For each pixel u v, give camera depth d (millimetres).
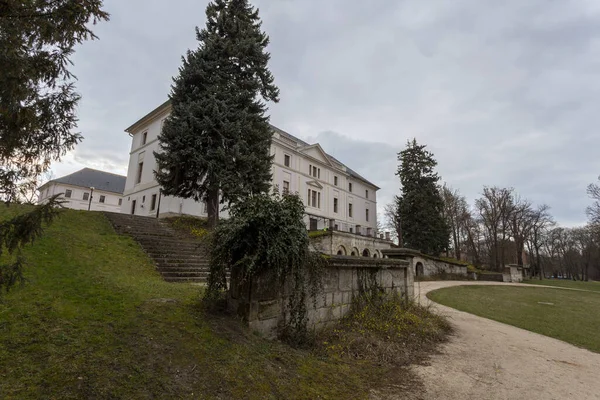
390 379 3949
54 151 3320
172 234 13586
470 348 5777
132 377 2641
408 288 7867
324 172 41156
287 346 4262
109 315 3680
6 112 2750
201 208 24375
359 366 4219
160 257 9727
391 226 55688
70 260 6309
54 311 3566
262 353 3713
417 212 33781
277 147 34125
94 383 2453
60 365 2582
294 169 35781
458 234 44812
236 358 3383
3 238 2566
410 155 35125
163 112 27859
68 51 3209
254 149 17422
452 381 4066
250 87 17828
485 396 3680
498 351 5730
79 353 2799
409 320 6422
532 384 4180
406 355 4895
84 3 3010
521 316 10305
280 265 4164
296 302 4621
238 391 2900
